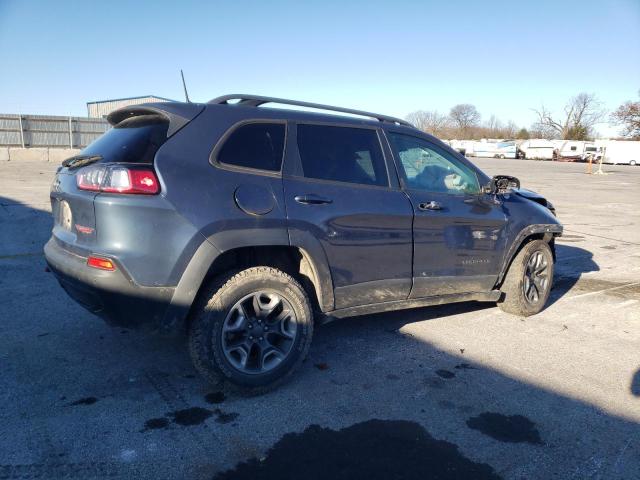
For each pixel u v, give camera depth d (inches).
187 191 123.5
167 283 122.3
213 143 130.6
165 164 123.3
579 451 116.3
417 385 144.8
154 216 119.9
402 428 122.7
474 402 136.3
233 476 103.4
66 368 146.8
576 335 189.3
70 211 134.6
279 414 127.0
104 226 120.8
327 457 110.4
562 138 3548.2
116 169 120.6
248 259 141.2
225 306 128.2
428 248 165.2
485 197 184.1
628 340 186.2
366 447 114.5
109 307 122.6
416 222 160.4
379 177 157.6
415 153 169.8
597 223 498.9
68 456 107.4
